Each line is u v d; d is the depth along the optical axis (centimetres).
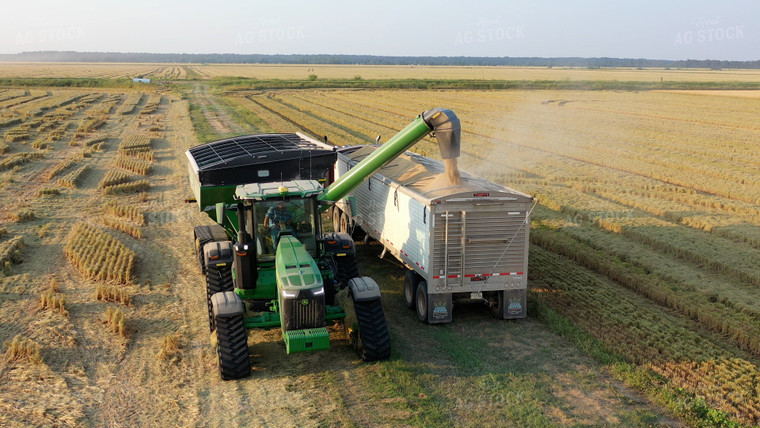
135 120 5203
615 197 2364
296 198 1134
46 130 4416
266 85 9788
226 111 5925
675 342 1131
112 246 1670
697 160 3169
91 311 1297
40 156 3306
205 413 916
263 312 1134
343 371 1052
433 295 1229
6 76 13862
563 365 1071
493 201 1195
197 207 2256
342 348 1150
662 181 2706
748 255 1620
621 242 1784
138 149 3472
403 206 1343
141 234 1862
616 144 3744
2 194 2431
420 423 880
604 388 988
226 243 1271
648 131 4341
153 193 2497
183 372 1045
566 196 2394
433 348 1148
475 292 1257
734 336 1155
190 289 1445
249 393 977
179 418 902
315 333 988
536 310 1310
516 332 1218
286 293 982
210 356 1105
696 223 1972
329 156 1631
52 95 8006
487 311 1338
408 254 1330
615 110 5844
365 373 1041
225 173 1538
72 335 1171
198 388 993
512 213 1215
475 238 1212
